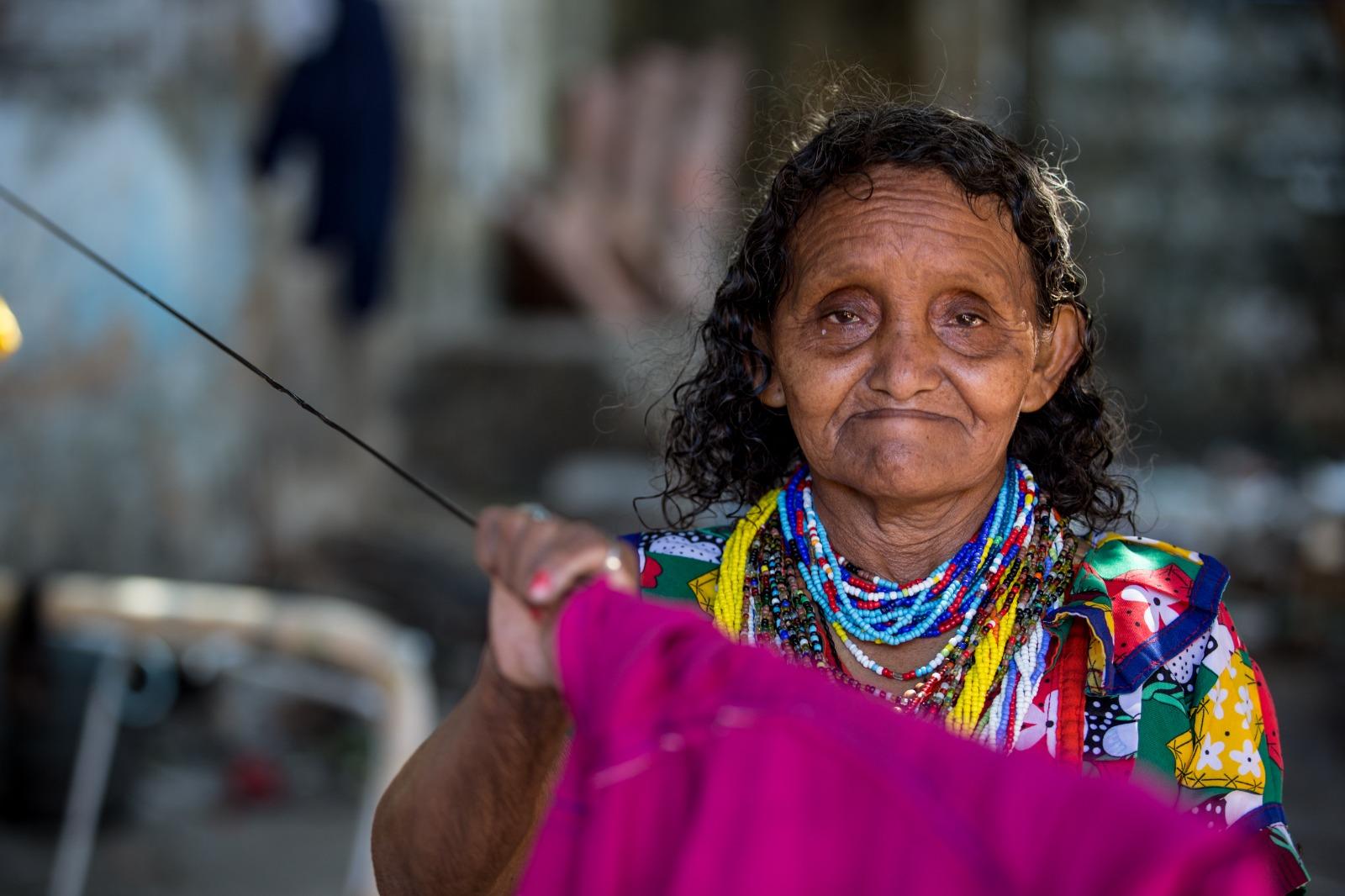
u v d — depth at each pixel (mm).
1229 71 13016
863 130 1365
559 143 10953
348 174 6855
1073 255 1472
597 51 11484
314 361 8094
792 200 1379
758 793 941
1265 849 1282
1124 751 1301
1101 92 12984
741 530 1458
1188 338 12844
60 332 6297
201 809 5277
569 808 1018
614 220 10727
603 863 977
